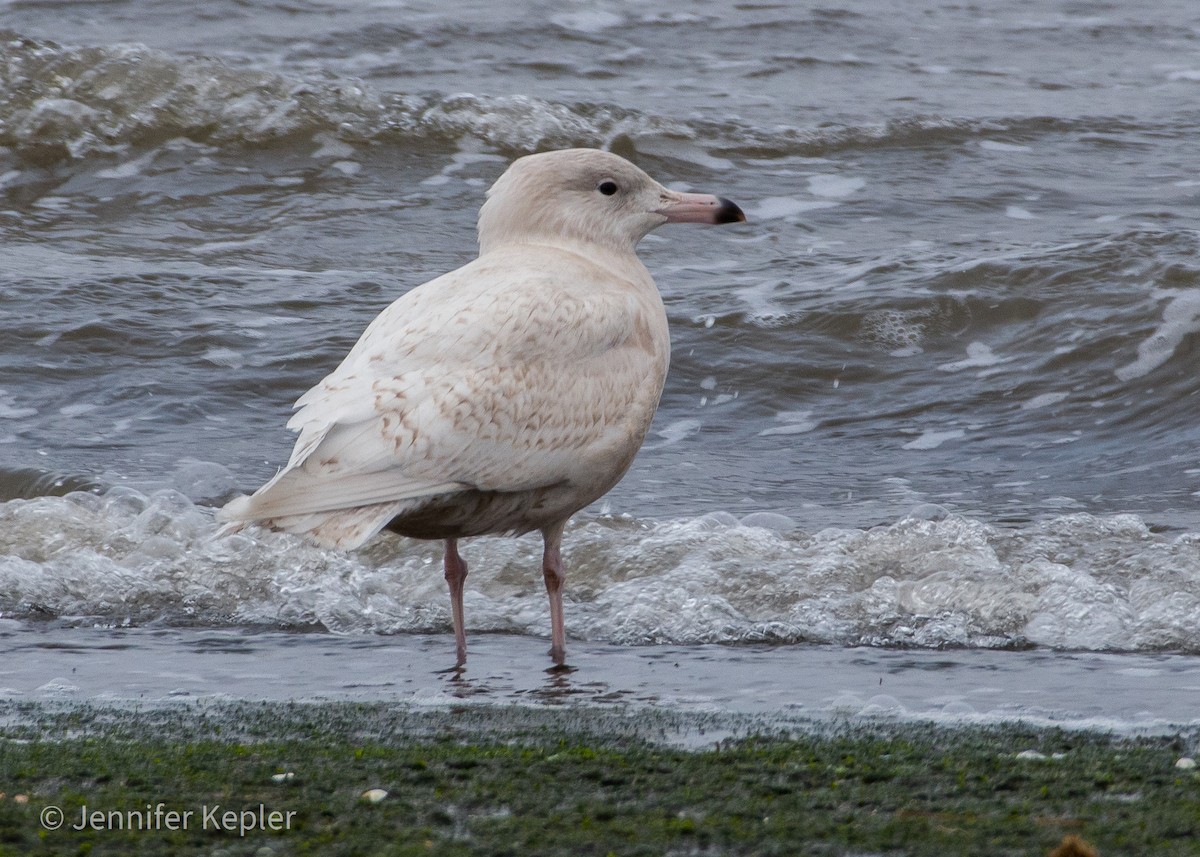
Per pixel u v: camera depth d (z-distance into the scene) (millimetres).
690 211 9914
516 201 9797
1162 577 10773
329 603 10648
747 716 7754
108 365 17031
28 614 10703
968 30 34312
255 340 17672
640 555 11453
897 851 5223
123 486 13367
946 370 17234
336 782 6145
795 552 11547
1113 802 5820
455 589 9484
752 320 18094
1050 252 19234
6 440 14977
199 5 32906
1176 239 19359
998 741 7012
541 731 7367
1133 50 33469
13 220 22484
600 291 9250
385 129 25312
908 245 20922
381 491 8312
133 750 6754
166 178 24109
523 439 8711
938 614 10203
